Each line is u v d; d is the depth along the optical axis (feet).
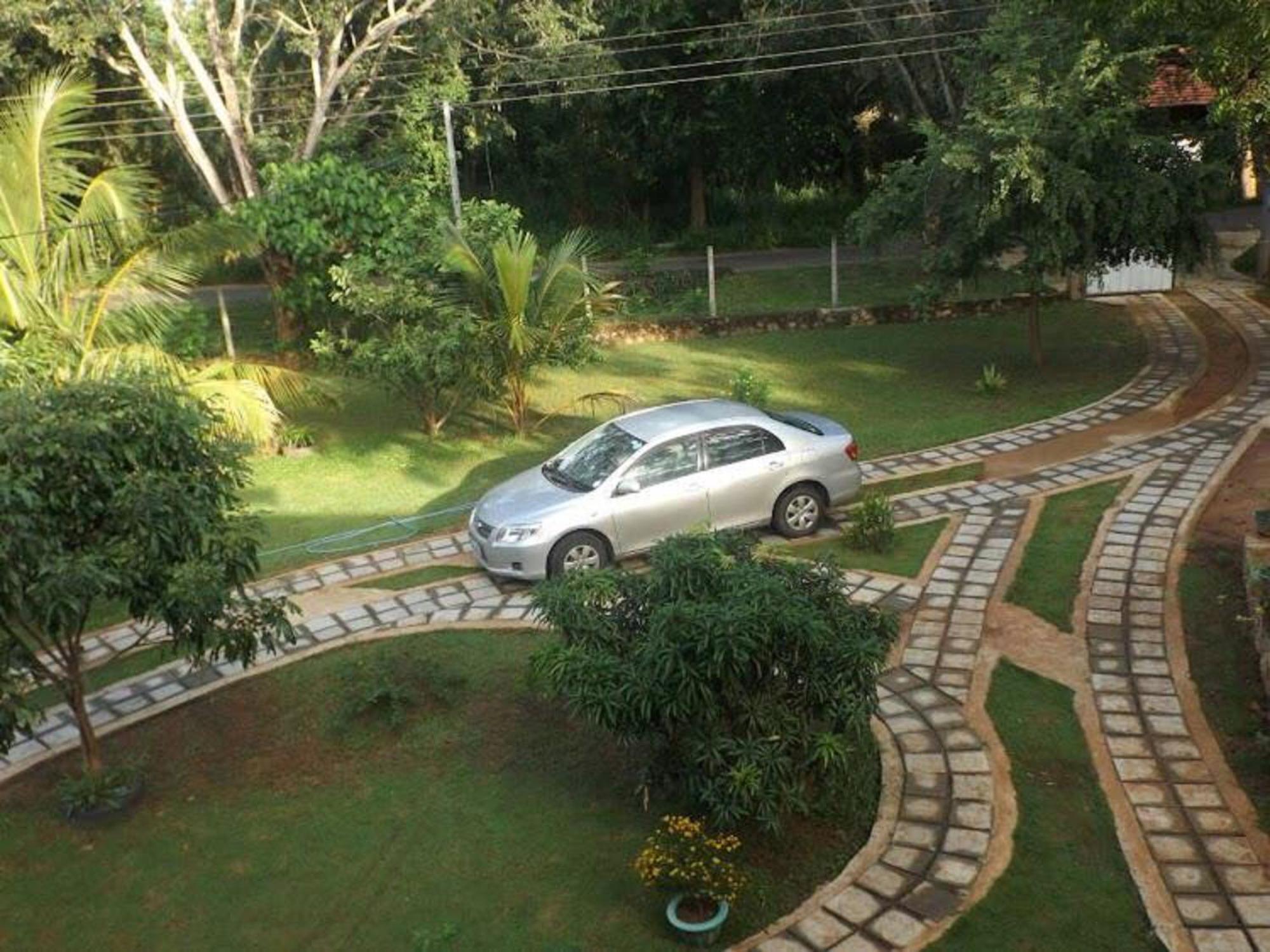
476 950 19.65
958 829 22.08
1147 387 52.85
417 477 48.11
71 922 21.33
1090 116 48.01
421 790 24.62
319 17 71.31
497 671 29.58
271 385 50.06
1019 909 19.83
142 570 22.11
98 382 23.59
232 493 24.97
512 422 54.90
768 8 83.61
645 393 59.16
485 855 22.29
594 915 20.38
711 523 36.06
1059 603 31.32
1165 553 33.94
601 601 23.30
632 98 106.42
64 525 21.98
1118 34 48.73
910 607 31.86
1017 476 42.09
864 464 44.98
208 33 71.61
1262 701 25.73
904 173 54.39
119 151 89.20
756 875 20.85
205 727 28.09
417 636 32.01
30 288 42.91
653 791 23.35
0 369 28.66
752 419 37.22
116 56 78.54
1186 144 53.26
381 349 49.44
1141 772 23.58
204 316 64.59
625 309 75.51
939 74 75.66
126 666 31.81
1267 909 19.44
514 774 24.94
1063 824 22.08
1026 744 24.81
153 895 21.89
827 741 20.97
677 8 99.35
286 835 23.43
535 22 84.07
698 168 113.19
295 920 20.85
